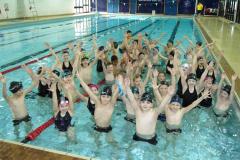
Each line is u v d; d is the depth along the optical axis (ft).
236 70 20.48
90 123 13.55
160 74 16.28
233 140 12.26
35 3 62.34
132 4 88.58
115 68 18.99
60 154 9.39
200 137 12.46
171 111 12.38
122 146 11.62
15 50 30.35
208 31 44.96
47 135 12.28
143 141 11.82
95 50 20.29
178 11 85.61
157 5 86.74
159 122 13.56
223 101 14.16
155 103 14.64
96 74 21.15
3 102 15.72
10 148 9.70
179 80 15.65
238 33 43.45
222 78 14.55
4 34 40.81
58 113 12.16
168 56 21.65
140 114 11.50
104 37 41.60
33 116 13.98
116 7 90.63
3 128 12.75
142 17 78.69
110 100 12.23
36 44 34.17
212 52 27.71
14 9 55.26
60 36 41.16
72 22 61.41
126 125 13.39
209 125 13.53
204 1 82.79
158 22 64.90
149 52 23.06
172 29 51.78
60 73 16.60
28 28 48.11
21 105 13.04
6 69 22.50
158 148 11.54
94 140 12.02
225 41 34.86
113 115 14.42
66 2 77.41
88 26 55.01
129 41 27.27
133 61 18.33
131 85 14.85
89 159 9.19
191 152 11.32
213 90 15.34
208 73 16.74
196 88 15.29
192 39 39.81
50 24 55.77
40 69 16.21
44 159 9.08
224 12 72.13
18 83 12.88
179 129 12.72
